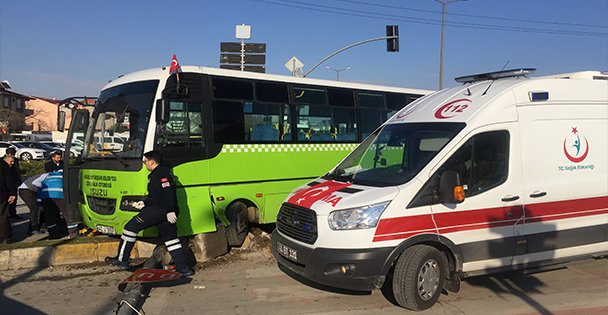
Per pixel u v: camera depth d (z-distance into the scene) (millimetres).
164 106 6727
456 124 5363
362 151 6156
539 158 5562
